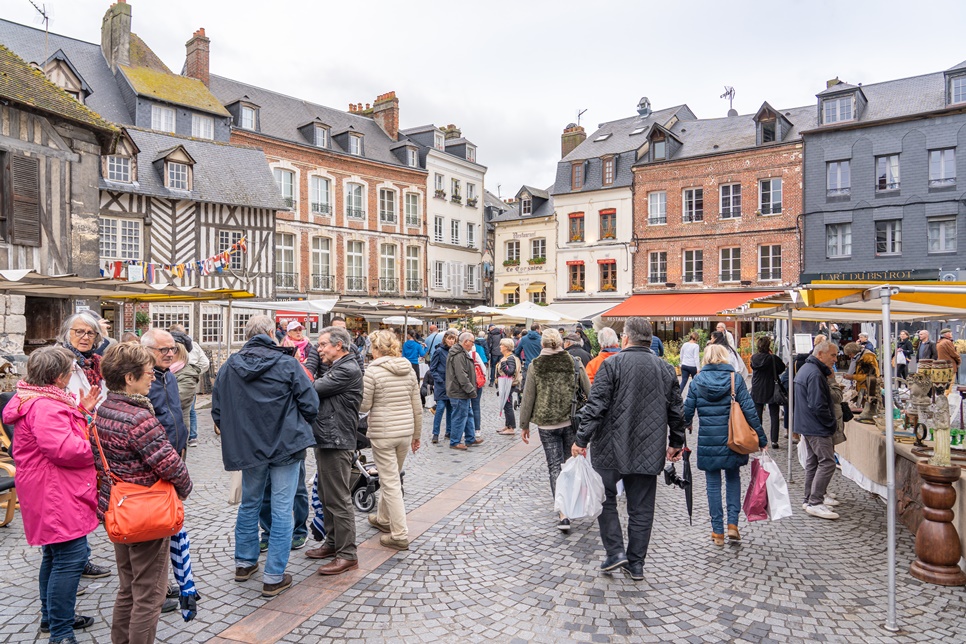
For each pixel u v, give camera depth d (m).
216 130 23.92
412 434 4.85
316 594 3.88
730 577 4.24
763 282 25.23
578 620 3.61
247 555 4.04
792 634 3.47
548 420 5.61
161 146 21.05
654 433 4.14
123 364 2.90
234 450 3.78
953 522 4.30
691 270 27.03
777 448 8.65
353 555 4.27
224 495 5.98
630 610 3.74
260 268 22.45
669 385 4.25
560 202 31.20
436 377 8.89
